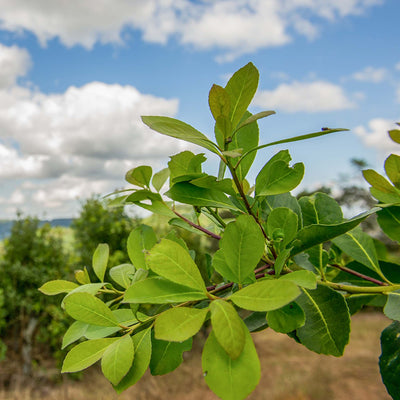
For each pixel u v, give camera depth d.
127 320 0.67
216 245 6.09
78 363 0.56
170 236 0.73
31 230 7.23
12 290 6.85
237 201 0.78
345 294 0.88
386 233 0.82
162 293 0.53
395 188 0.73
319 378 7.14
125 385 0.54
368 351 8.97
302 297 0.70
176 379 6.82
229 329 0.46
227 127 0.64
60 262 7.14
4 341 7.34
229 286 0.66
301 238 0.67
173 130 0.62
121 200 0.79
